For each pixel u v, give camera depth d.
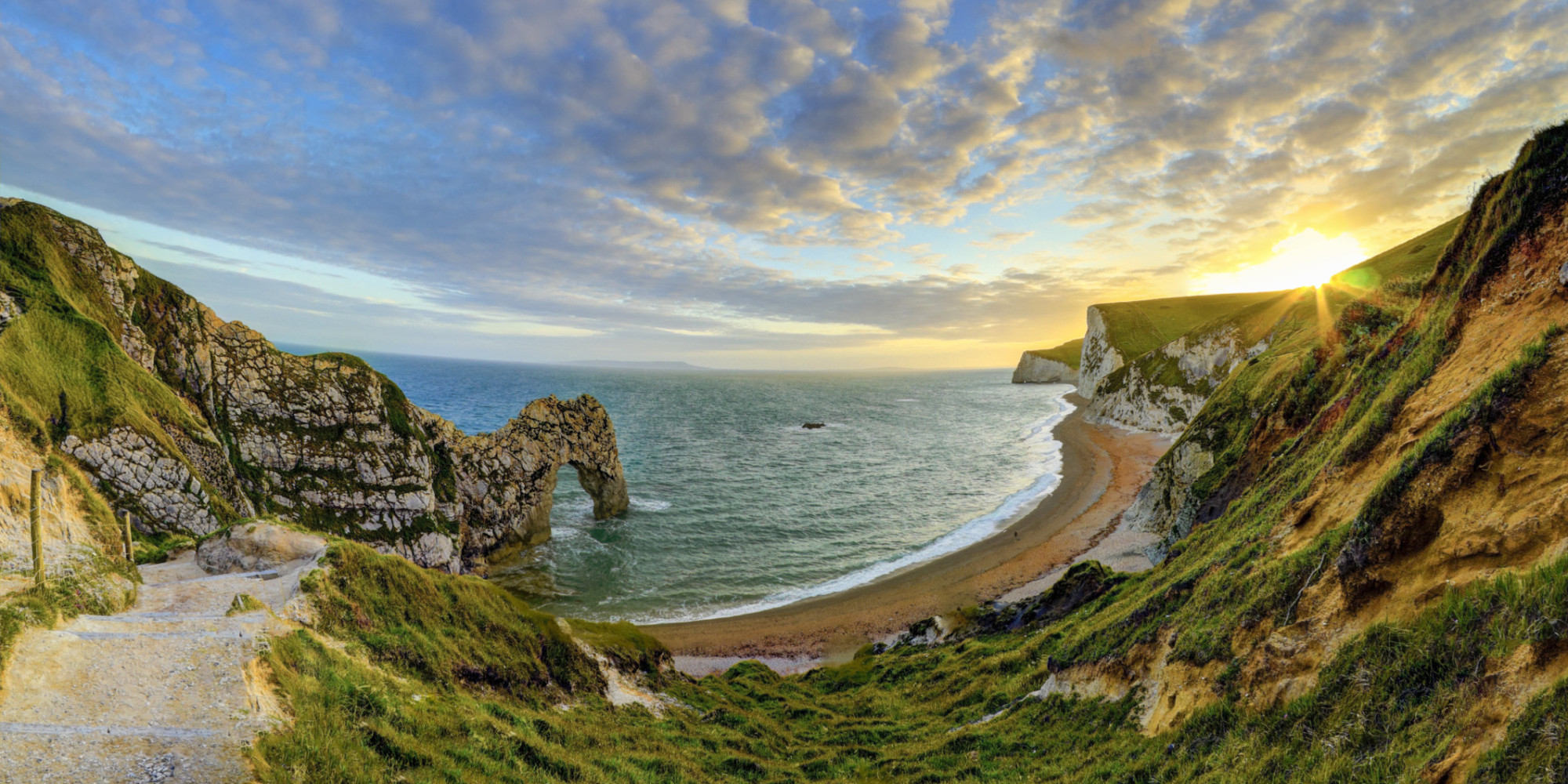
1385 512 11.75
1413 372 16.39
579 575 57.00
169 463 37.34
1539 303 13.06
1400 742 8.83
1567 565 7.98
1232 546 19.50
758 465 104.88
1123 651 19.83
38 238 42.72
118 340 44.50
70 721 9.54
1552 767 6.35
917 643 41.59
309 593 17.72
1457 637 9.08
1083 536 61.50
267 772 9.46
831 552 63.28
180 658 11.82
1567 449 9.48
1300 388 34.25
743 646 43.62
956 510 78.38
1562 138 14.82
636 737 20.89
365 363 57.75
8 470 17.62
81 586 15.03
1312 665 11.90
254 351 51.97
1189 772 12.56
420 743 13.44
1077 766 16.30
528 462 64.94
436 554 53.62
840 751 22.86
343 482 50.94
